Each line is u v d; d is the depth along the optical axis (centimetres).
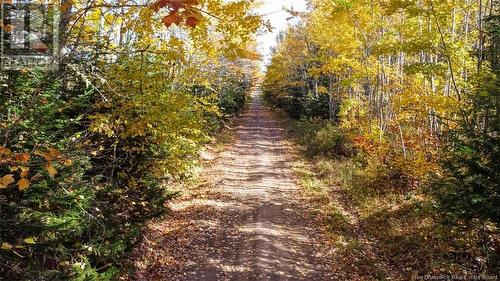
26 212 510
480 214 701
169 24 319
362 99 2427
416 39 1244
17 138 493
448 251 878
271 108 6222
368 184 1517
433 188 836
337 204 1412
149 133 856
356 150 2078
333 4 1781
